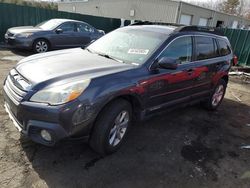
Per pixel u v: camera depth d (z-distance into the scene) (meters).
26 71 3.24
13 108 3.02
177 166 3.42
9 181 2.77
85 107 2.87
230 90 8.00
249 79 9.85
